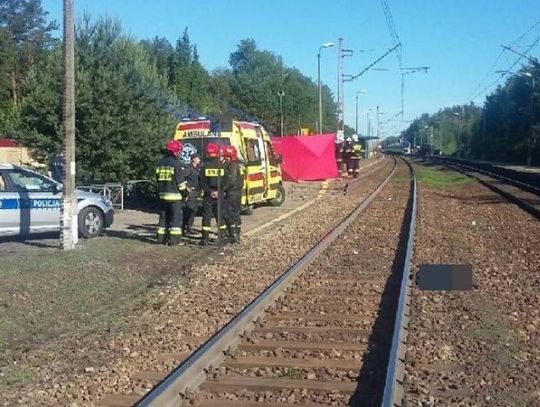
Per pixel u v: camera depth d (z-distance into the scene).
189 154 21.52
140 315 10.37
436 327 9.42
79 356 8.38
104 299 11.48
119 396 6.96
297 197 33.00
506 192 34.47
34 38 66.75
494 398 6.92
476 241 18.03
